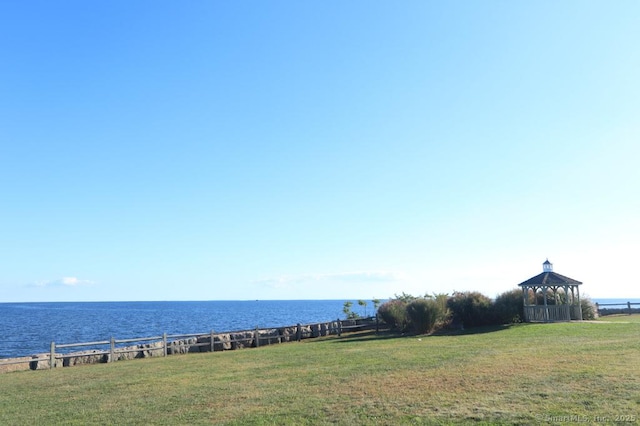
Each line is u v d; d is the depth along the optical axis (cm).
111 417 1058
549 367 1270
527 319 2941
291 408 1027
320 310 14450
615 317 3497
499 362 1409
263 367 1692
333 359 1772
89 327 6706
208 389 1313
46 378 1744
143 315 11269
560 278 2952
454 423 859
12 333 5597
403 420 892
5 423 1059
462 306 3002
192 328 6444
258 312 12900
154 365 1970
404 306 3105
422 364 1483
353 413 958
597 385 1038
